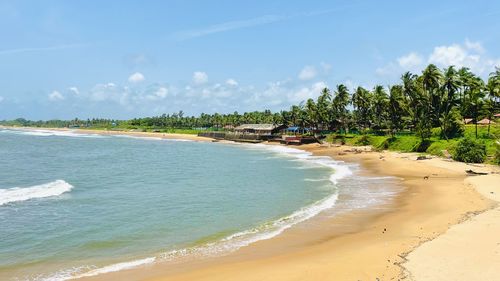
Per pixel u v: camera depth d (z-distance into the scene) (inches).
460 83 3425.2
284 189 1732.3
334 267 762.8
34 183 1937.7
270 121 7741.1
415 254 795.4
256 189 1745.8
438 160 2583.7
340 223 1140.5
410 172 2169.0
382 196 1528.1
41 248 949.2
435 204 1336.1
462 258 753.6
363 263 772.6
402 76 3892.7
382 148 3636.8
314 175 2174.0
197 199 1531.7
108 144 5339.6
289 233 1052.5
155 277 759.7
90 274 783.7
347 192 1625.2
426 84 3486.7
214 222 1185.4
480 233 916.0
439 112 3494.1
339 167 2539.4
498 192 1456.7
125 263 844.6
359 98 5027.1
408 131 4431.6
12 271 804.6
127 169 2524.6
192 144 5600.4
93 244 980.6
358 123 5516.7
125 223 1175.6
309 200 1483.8
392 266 740.0
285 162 2938.0
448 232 941.8
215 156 3531.0
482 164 2370.8
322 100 5713.6
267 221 1187.9
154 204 1440.7
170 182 1968.5
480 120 3833.7
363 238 979.3
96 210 1341.0
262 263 822.5
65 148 4411.9
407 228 1050.1
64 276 775.7
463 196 1429.6
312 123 5639.8
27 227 1123.3
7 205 1401.3
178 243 986.1
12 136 7160.4
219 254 894.4
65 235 1053.2
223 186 1838.1
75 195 1606.8
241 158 3314.5
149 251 925.2
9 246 961.5
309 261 820.6
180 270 794.8
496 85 3248.0
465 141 2566.4
